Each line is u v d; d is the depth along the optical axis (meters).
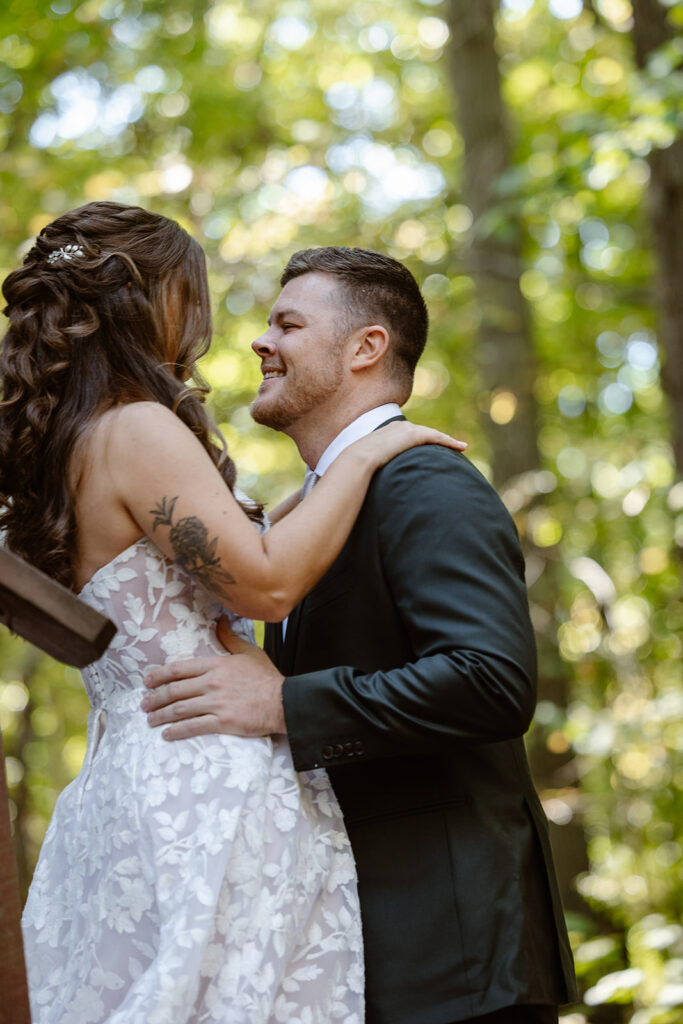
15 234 8.84
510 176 6.51
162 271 2.24
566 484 8.58
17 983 1.59
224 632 2.21
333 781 2.27
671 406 5.73
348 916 2.12
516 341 8.34
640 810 7.18
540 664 7.65
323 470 2.48
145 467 2.07
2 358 2.21
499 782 2.26
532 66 9.79
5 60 8.71
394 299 2.49
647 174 5.79
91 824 2.12
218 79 10.09
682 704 6.30
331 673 2.12
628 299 8.74
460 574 2.15
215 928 1.96
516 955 2.12
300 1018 2.04
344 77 11.42
